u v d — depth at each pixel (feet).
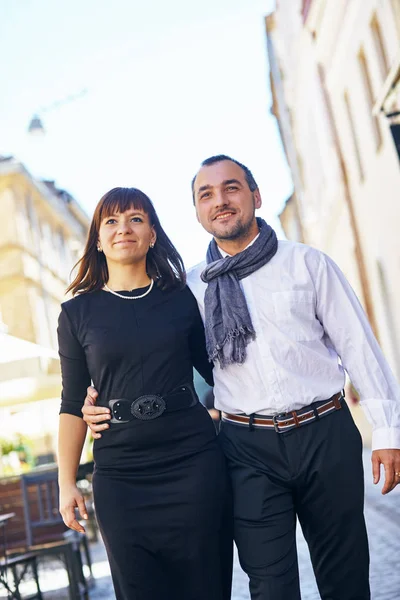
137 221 10.88
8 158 81.20
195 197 11.38
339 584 10.82
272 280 10.83
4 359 25.43
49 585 26.55
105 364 10.50
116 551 10.28
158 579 10.31
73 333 10.82
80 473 25.16
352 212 51.08
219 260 10.97
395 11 34.65
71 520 10.67
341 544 10.71
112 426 10.42
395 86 25.84
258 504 10.41
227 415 11.00
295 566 10.36
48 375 26.84
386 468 10.62
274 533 10.32
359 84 43.62
